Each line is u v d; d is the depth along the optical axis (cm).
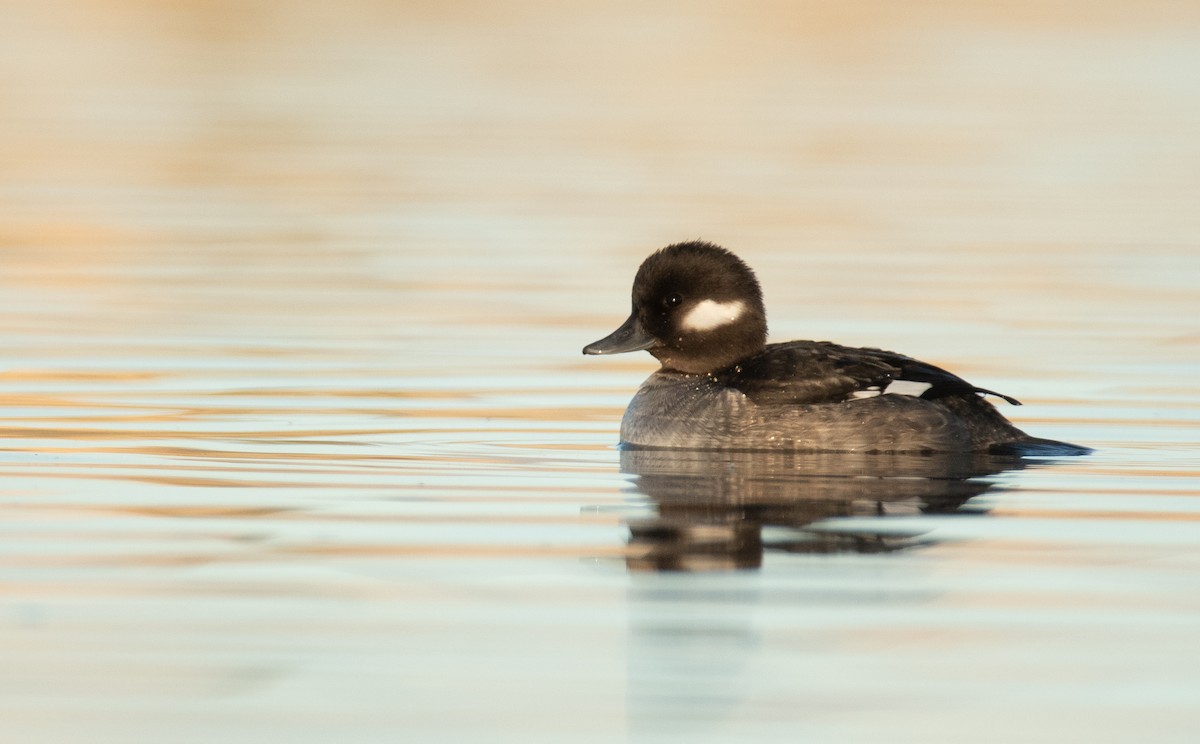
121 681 831
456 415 1523
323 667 847
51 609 928
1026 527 1095
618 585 971
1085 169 3256
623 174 3181
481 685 824
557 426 1484
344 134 3625
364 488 1223
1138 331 1928
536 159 3350
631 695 812
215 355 1788
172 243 2509
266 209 2806
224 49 4806
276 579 984
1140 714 790
